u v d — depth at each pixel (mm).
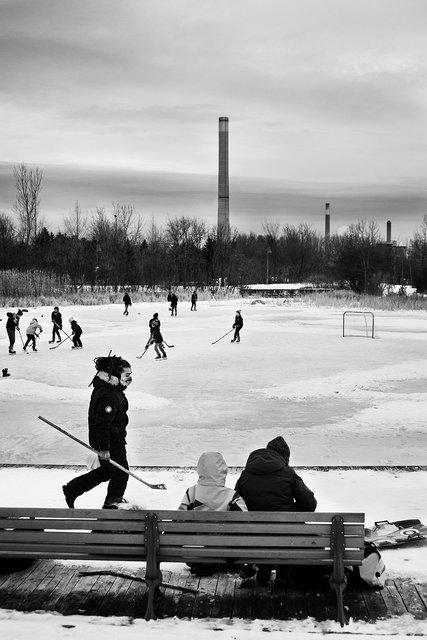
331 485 9688
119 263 79500
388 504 8742
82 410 17234
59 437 14500
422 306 58188
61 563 6668
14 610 5719
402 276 87938
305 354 27891
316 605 5793
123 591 6070
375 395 19203
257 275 114938
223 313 52625
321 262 119375
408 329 39844
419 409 17203
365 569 5965
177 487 9320
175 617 5594
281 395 19125
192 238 93000
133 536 5785
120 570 6492
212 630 5328
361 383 20984
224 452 13180
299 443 13875
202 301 69125
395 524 7555
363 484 9750
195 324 42188
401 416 16422
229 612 5680
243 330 38469
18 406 17719
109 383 7215
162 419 16219
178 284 83812
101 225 95750
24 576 6363
